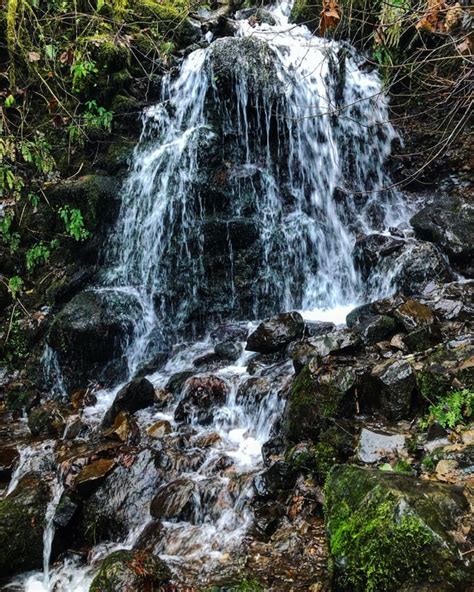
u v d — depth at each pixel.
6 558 3.53
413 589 2.18
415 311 4.59
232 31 8.27
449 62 6.52
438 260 5.49
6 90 7.06
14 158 6.36
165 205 6.34
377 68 7.52
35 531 3.69
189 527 3.54
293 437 3.82
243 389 4.60
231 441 4.32
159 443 4.30
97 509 3.79
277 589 2.84
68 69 7.18
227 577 3.01
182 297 6.16
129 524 3.72
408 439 3.28
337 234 6.74
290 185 6.74
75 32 7.50
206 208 6.32
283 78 6.72
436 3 4.81
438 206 6.15
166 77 7.32
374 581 2.27
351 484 2.70
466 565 2.18
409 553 2.25
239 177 6.38
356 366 4.00
